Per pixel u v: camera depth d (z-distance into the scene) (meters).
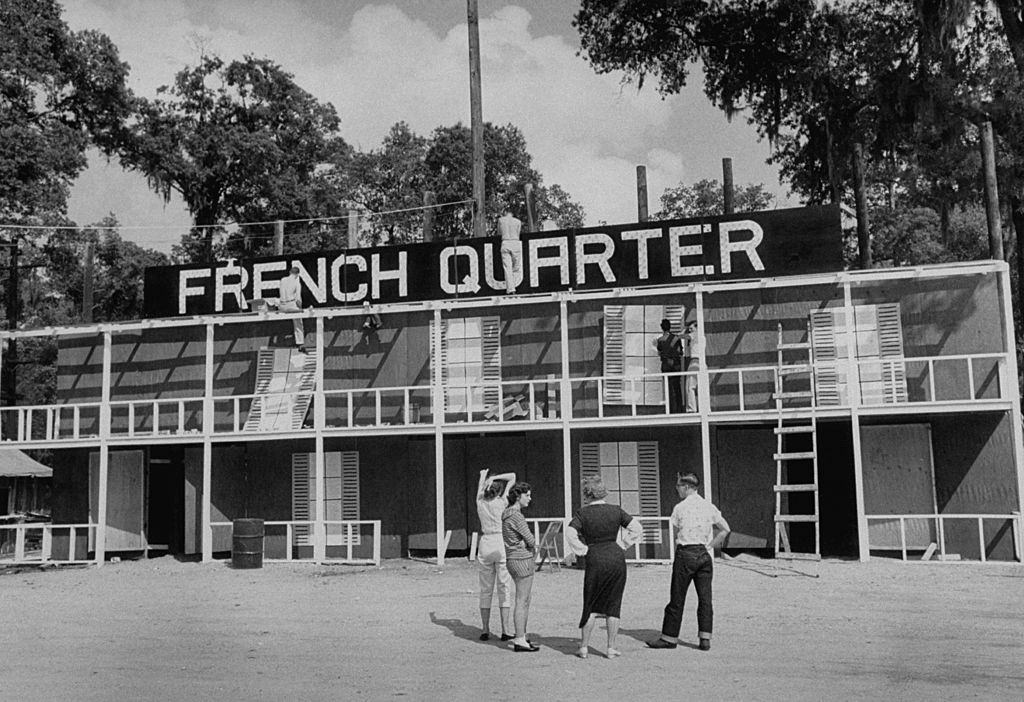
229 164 50.47
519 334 23.55
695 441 22.33
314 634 13.09
